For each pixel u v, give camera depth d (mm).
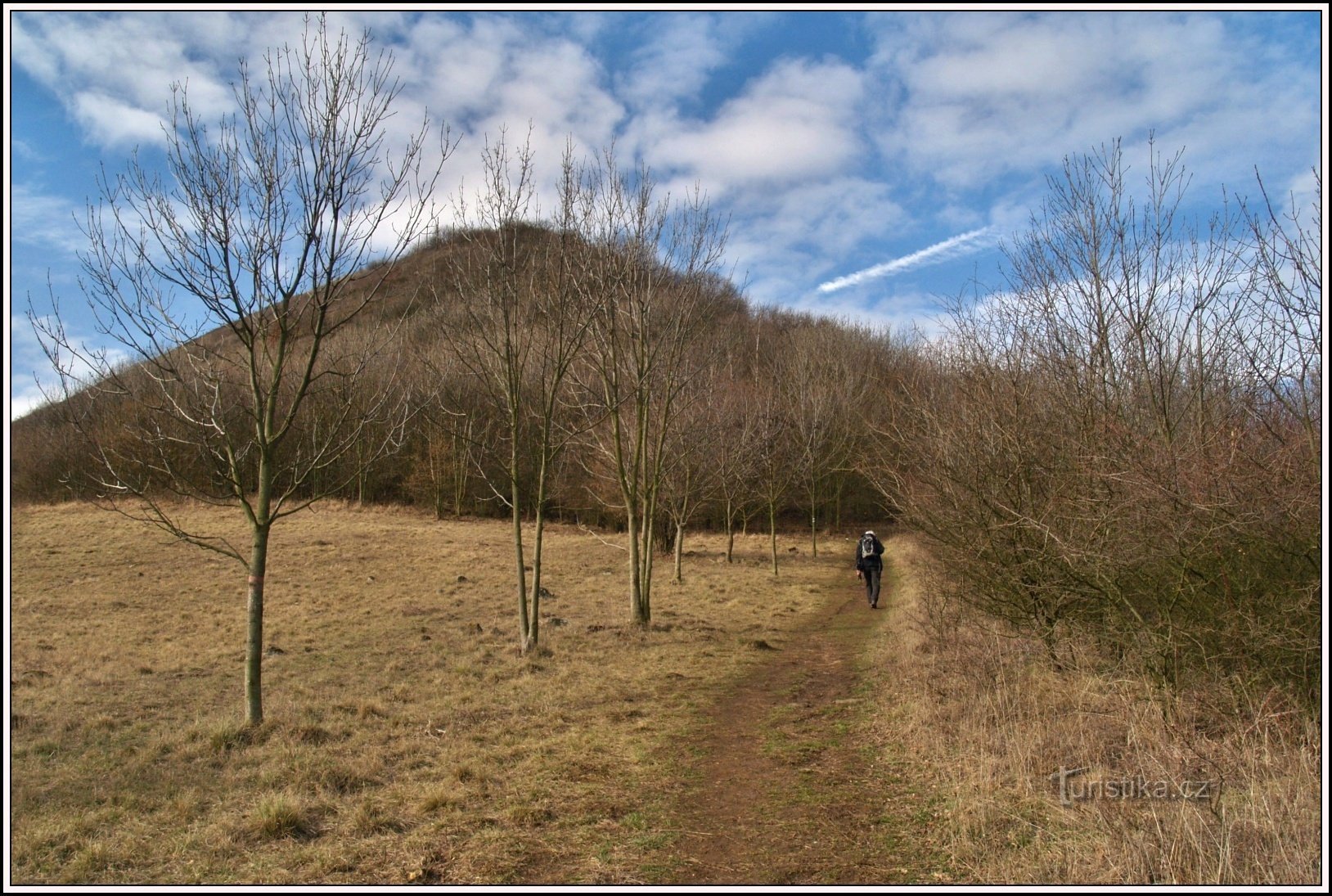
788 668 11805
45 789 6875
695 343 18266
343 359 11219
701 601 20328
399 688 10672
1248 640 5688
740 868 4891
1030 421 8461
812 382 32312
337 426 9320
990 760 6031
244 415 9828
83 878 4945
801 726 8352
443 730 8539
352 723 8883
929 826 5289
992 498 8172
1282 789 4680
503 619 17391
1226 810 4520
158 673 12336
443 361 14156
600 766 7148
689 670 11672
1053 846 4586
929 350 15945
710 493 28703
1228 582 5805
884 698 8984
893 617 15477
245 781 6934
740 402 28766
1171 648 6477
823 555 33719
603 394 17328
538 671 11734
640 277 15977
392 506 44406
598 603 19922
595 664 12234
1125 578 6812
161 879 4934
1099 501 6926
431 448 42312
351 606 19234
